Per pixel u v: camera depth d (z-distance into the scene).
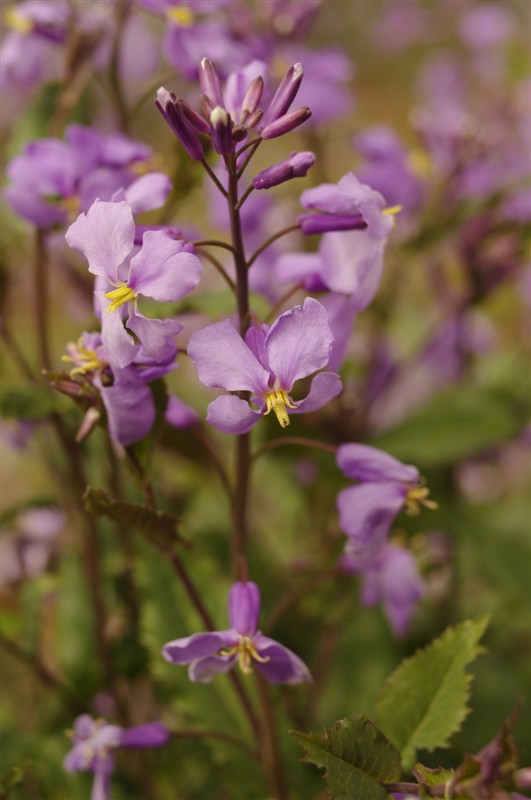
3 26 0.55
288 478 0.63
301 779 0.50
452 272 0.80
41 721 0.56
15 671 0.62
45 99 0.54
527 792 0.47
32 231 0.52
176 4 0.52
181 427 0.45
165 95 0.40
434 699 0.44
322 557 0.55
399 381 0.65
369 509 0.43
